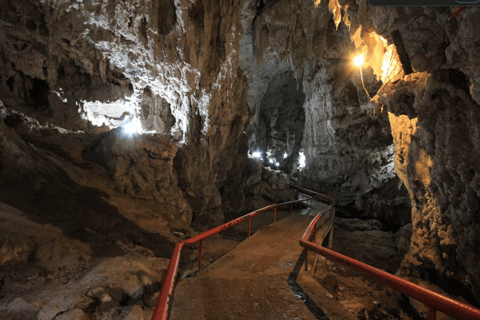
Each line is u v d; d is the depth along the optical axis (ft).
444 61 13.97
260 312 10.59
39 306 9.97
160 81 32.07
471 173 15.62
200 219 30.68
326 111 50.55
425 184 20.03
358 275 27.22
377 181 50.52
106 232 17.67
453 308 5.99
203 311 10.57
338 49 44.06
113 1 25.67
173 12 27.53
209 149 33.99
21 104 34.45
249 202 41.14
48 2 26.30
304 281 13.26
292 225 26.76
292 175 64.64
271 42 40.63
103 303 10.77
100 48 30.40
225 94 33.96
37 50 32.71
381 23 15.81
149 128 37.65
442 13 12.72
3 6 28.40
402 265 23.81
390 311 21.59
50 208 17.04
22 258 12.93
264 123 65.26
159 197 25.32
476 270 16.10
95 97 36.40
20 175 17.56
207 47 30.40
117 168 24.16
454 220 17.61
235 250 18.76
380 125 46.09
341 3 19.84
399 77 19.06
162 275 14.17
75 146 26.66
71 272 13.00
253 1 36.99
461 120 15.48
